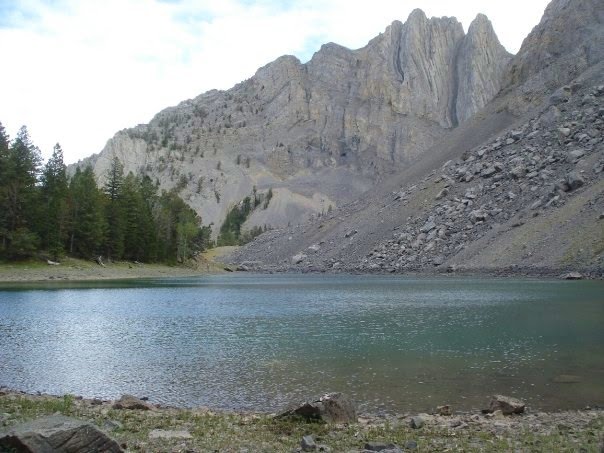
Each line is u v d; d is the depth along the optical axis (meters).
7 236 104.12
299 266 182.00
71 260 119.69
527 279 94.62
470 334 37.56
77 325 43.53
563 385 23.02
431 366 27.30
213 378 25.23
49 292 75.00
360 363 28.28
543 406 19.89
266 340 36.22
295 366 27.72
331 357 30.02
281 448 13.60
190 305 60.75
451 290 77.81
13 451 10.39
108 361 29.23
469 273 115.00
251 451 13.30
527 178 145.25
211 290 87.69
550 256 102.12
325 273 161.75
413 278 117.94
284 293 80.44
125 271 129.50
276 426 16.09
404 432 15.54
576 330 38.19
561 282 84.81
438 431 15.68
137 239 144.75
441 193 168.25
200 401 21.41
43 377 25.62
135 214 145.25
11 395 20.95
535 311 49.44
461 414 18.91
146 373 26.31
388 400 21.05
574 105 168.38
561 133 154.75
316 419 16.62
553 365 27.06
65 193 124.44
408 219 168.62
